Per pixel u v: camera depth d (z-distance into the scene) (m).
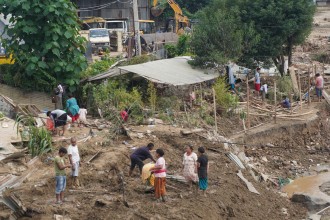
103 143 21.06
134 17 33.62
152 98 26.39
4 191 15.90
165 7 60.38
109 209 15.80
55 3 26.53
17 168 17.94
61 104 27.12
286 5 34.00
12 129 20.81
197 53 31.25
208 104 28.31
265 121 29.02
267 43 34.09
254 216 18.14
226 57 31.05
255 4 34.09
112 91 26.97
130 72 27.72
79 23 29.44
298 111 31.17
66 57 27.48
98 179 18.09
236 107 28.94
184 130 23.59
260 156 26.11
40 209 15.23
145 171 17.55
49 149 19.33
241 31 32.09
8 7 26.83
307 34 36.41
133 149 20.75
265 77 35.38
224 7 35.03
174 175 19.19
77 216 15.23
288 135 28.36
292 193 22.20
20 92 28.20
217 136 24.34
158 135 22.98
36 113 24.75
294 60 47.91
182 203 16.84
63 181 15.83
